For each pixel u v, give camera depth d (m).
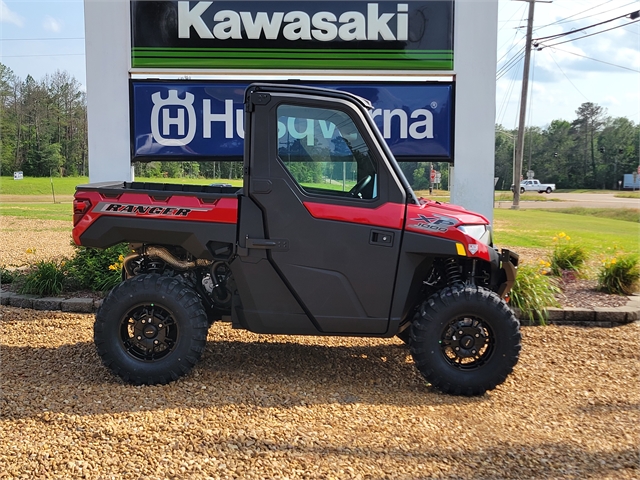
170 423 3.60
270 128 4.14
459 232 4.17
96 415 3.71
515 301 6.22
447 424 3.73
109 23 7.08
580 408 4.05
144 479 2.95
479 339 4.25
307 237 4.16
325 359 5.00
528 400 4.20
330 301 4.21
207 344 5.29
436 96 7.27
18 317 6.12
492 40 7.07
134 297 4.21
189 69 7.24
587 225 19.08
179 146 7.33
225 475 3.00
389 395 4.23
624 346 5.49
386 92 7.28
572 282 7.93
